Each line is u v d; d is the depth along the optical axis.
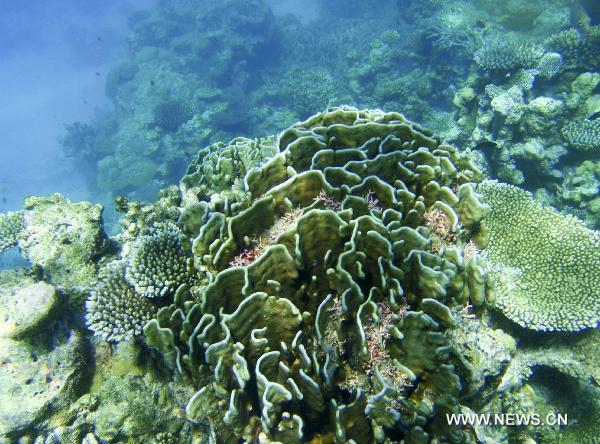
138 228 4.91
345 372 2.69
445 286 2.67
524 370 4.04
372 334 2.65
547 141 7.68
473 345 3.03
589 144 7.17
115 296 3.67
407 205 3.48
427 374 2.57
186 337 2.99
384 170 3.65
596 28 8.37
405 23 19.09
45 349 3.45
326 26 23.48
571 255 3.96
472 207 3.54
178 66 23.19
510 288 3.93
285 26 24.19
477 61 8.80
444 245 3.40
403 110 12.47
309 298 3.10
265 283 2.91
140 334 3.65
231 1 24.02
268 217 3.32
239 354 2.57
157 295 3.57
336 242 3.09
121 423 3.41
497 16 13.31
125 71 25.31
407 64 14.91
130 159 19.52
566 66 8.46
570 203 7.48
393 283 2.81
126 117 23.03
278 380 2.61
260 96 18.58
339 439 2.25
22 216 4.95
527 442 3.69
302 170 3.88
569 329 3.70
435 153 4.02
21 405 3.22
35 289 3.50
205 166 4.89
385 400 2.29
